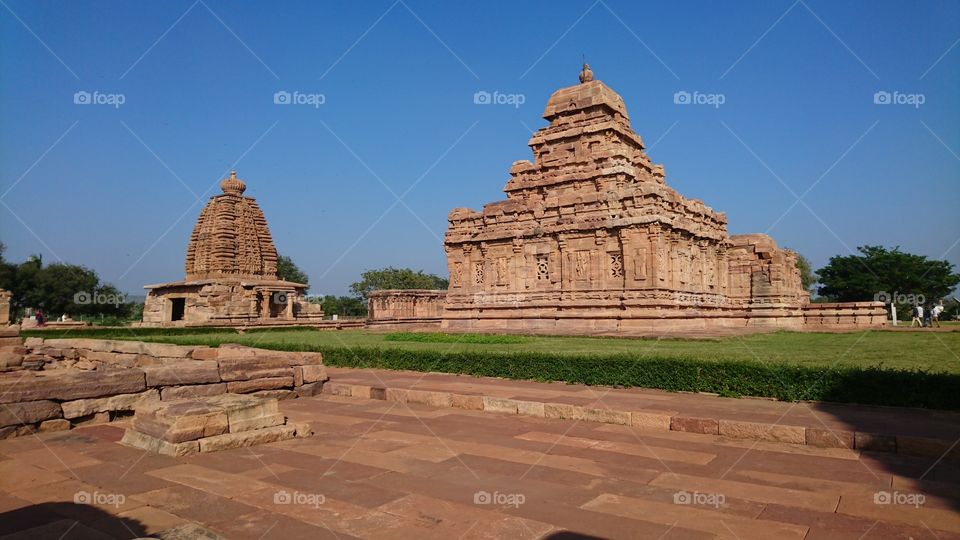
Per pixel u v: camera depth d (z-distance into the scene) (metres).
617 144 41.78
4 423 11.43
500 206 42.31
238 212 61.31
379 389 16.27
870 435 9.92
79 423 12.66
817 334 34.78
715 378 14.45
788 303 46.00
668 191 37.69
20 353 23.30
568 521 6.95
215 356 19.80
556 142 43.44
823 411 12.05
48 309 86.50
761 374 13.83
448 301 43.97
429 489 8.21
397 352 20.83
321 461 9.70
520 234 40.53
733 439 10.95
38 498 7.84
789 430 10.61
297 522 6.99
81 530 6.64
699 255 41.47
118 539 6.39
